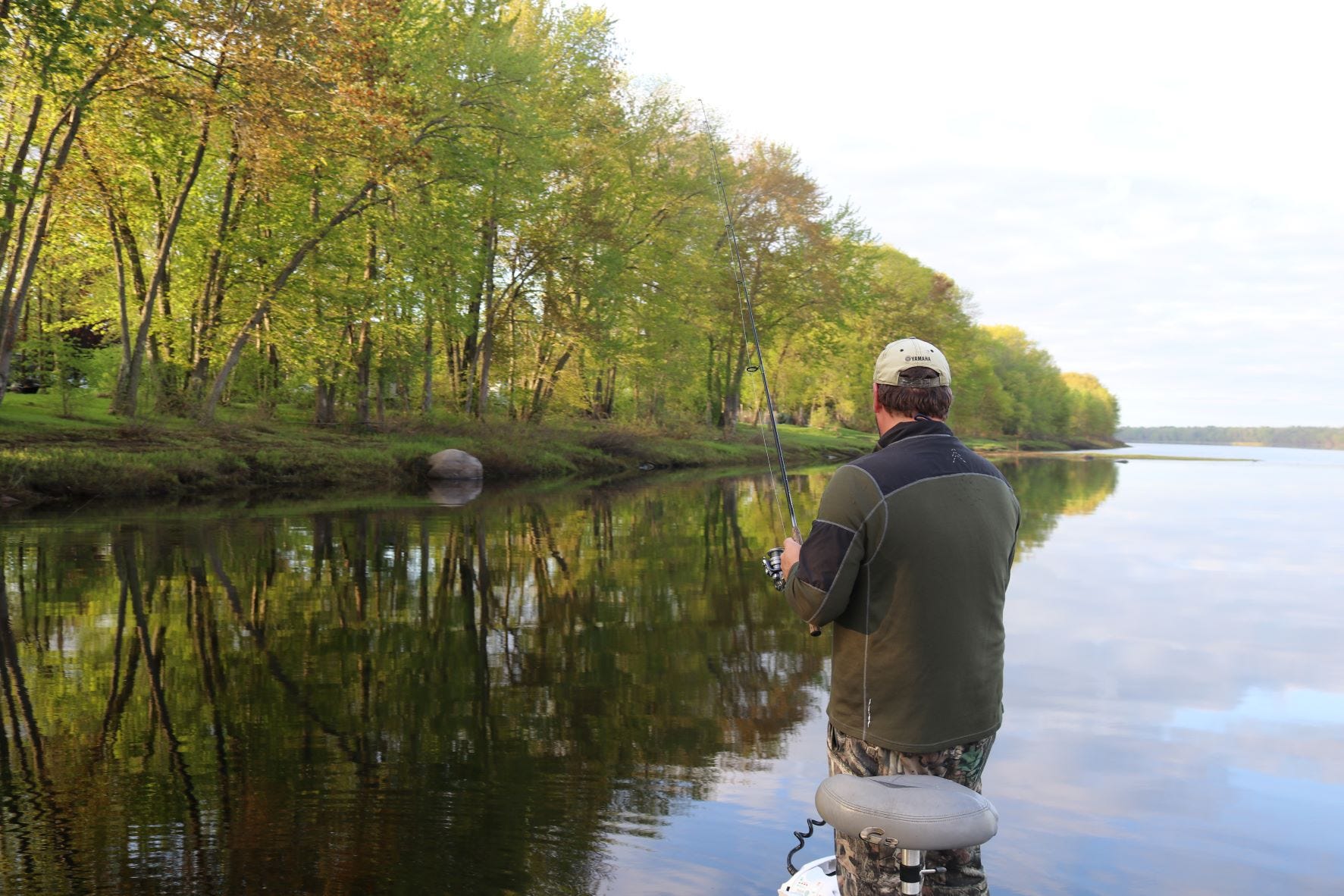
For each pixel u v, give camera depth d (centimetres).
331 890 294
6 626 665
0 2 1492
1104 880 310
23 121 1989
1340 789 393
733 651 620
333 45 1900
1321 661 614
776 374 5153
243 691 518
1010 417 9350
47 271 2577
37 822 345
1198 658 621
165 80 1817
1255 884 308
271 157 1934
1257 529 1440
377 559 988
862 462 216
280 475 1975
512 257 3098
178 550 1016
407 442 2522
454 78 2406
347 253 2462
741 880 303
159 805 361
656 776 395
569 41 3069
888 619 211
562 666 580
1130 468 3897
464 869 309
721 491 2150
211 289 2342
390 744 433
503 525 1332
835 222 4219
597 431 3403
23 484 1468
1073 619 749
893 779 190
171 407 2319
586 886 298
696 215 3434
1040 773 412
